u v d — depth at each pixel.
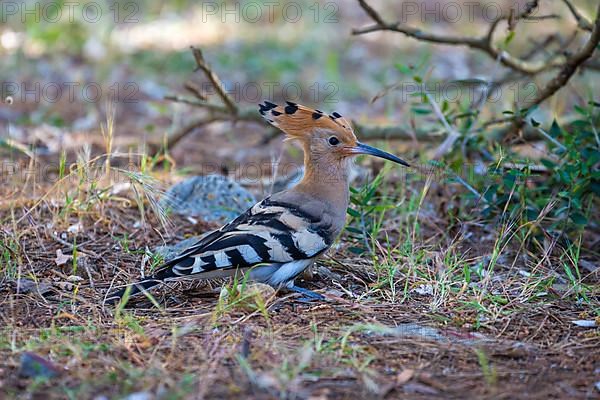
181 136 14.73
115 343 8.03
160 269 8.96
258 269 9.18
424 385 7.43
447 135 13.32
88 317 8.70
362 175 13.41
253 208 9.70
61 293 9.34
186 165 14.97
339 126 10.00
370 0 25.34
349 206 11.55
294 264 9.34
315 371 7.54
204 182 12.47
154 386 7.19
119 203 12.09
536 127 12.02
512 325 8.86
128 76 19.92
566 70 12.51
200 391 7.08
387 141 14.15
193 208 12.17
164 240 11.02
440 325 8.79
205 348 7.96
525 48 19.91
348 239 11.18
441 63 21.02
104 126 16.77
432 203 12.45
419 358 7.98
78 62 20.53
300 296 9.45
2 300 9.12
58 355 7.79
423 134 13.80
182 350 7.93
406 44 22.47
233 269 9.06
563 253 10.88
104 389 7.16
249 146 16.39
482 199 11.78
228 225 9.54
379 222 11.11
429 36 13.20
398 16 24.05
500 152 11.20
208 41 22.27
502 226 10.72
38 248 10.55
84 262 10.20
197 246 9.15
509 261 10.88
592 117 12.45
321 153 9.95
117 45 21.34
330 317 8.84
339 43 22.62
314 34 22.91
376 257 10.48
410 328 8.66
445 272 9.98
